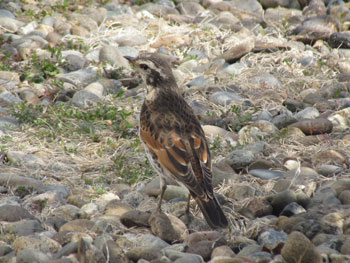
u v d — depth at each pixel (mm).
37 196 10906
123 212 10500
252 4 25953
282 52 19656
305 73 18141
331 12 24203
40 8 23109
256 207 10492
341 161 12508
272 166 12273
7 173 11844
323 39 21312
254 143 13375
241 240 9414
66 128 14094
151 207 10797
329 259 8539
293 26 23047
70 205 10562
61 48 18578
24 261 8453
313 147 13352
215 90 16672
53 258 8711
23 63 18000
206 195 9242
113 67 18219
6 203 10680
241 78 17516
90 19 21984
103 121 14500
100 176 12203
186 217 10289
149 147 10109
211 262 8461
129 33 21078
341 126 14406
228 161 12438
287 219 9773
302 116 15172
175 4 26188
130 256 8875
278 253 8938
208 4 25734
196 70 18484
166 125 10008
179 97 10562
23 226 9703
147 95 10547
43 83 17062
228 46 20391
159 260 8594
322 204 10508
